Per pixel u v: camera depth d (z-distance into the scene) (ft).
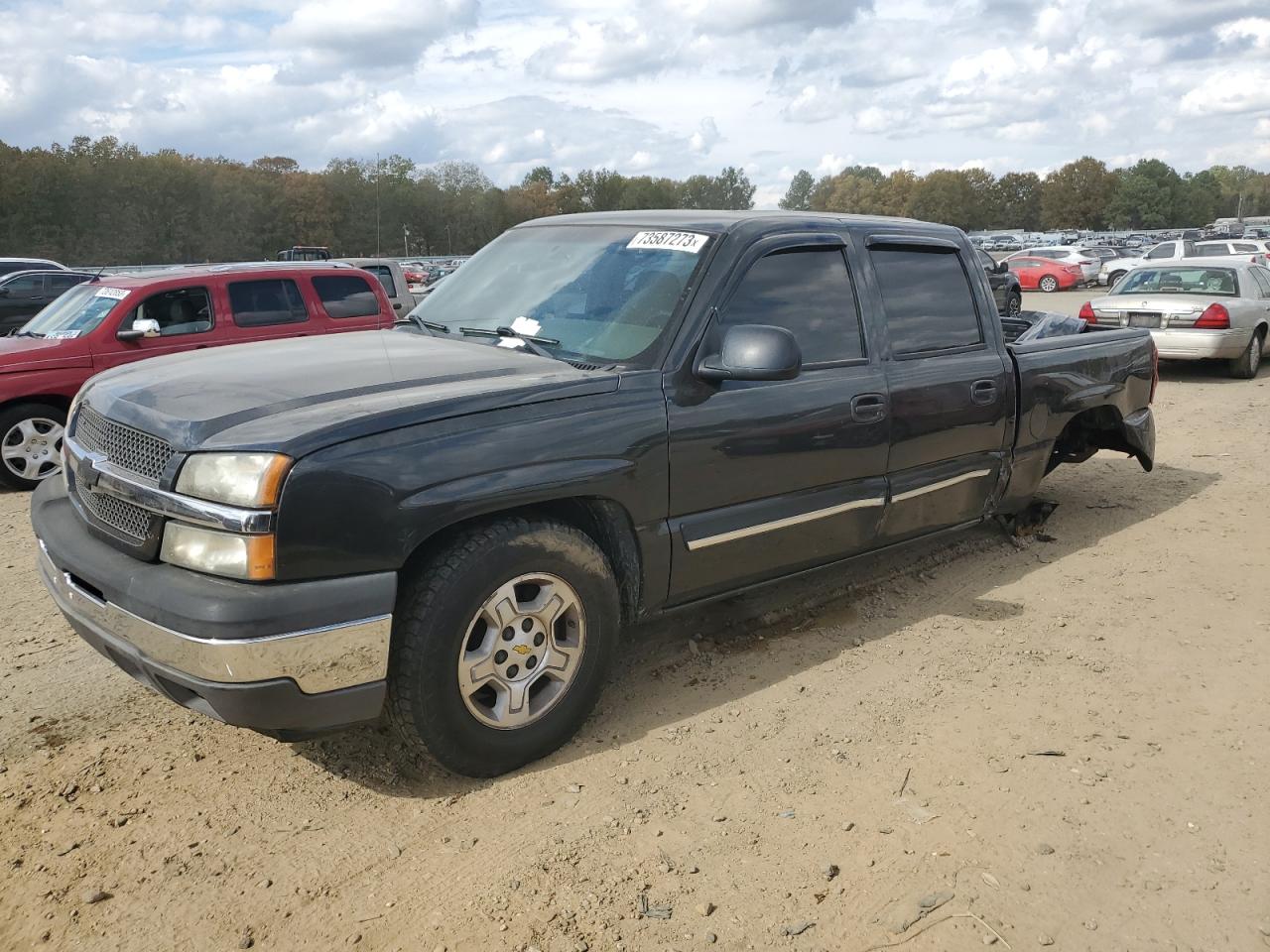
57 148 285.84
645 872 9.00
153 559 9.35
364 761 10.86
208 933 8.20
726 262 12.08
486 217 400.88
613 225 13.55
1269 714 12.16
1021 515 19.54
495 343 12.37
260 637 8.57
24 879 8.86
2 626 14.93
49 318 28.25
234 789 10.31
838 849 9.37
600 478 10.54
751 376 10.93
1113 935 8.27
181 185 303.27
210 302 28.43
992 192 533.55
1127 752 11.22
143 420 9.73
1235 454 27.20
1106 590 16.48
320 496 8.79
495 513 10.16
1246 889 8.86
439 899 8.61
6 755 10.99
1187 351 42.22
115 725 11.69
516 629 10.25
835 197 553.64
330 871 9.00
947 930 8.29
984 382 15.24
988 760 11.01
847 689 12.71
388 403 9.66
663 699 12.41
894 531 14.37
